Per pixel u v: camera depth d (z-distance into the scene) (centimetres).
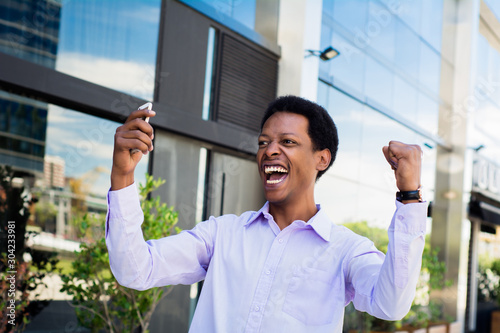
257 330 97
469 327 877
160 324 375
